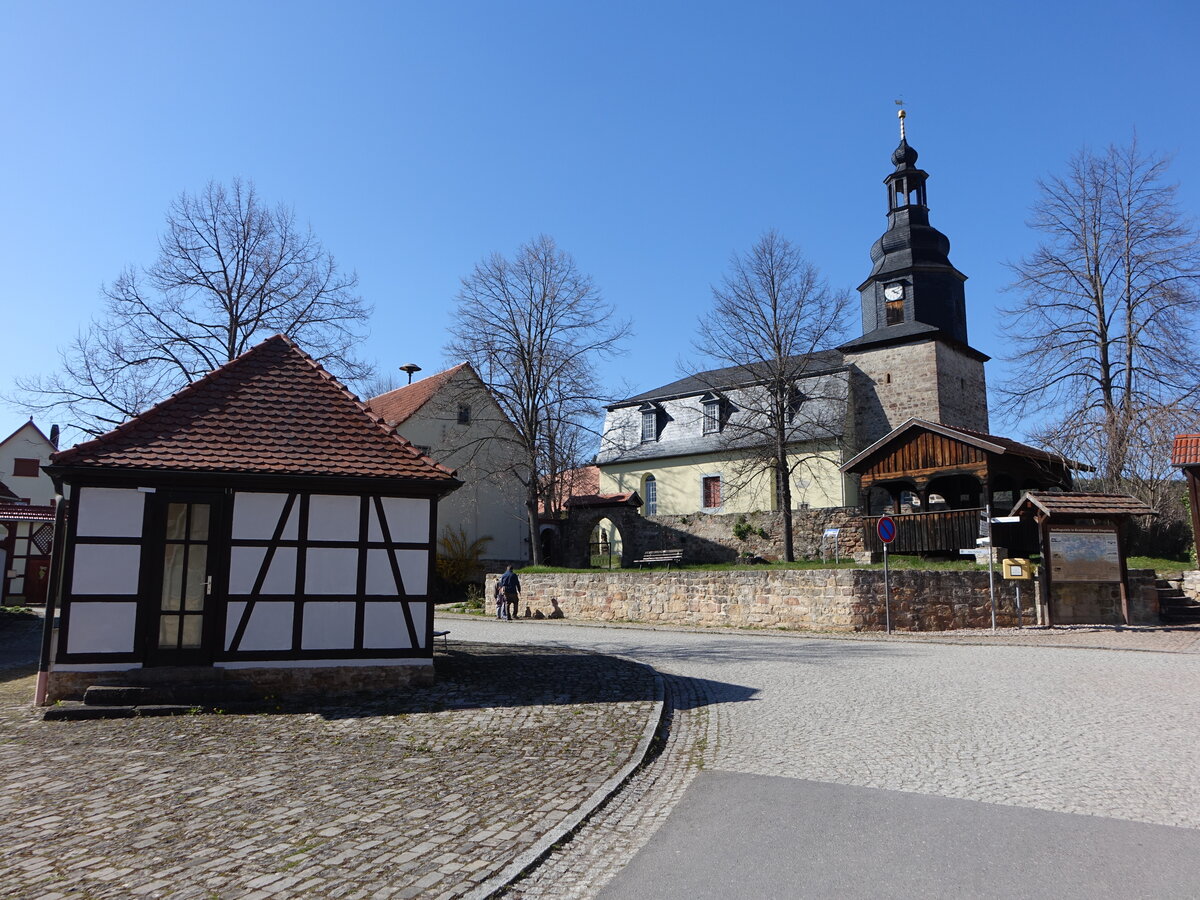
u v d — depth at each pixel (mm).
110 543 10633
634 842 5832
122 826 6016
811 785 7070
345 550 11547
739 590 21828
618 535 42125
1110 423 25984
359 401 12797
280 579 11234
